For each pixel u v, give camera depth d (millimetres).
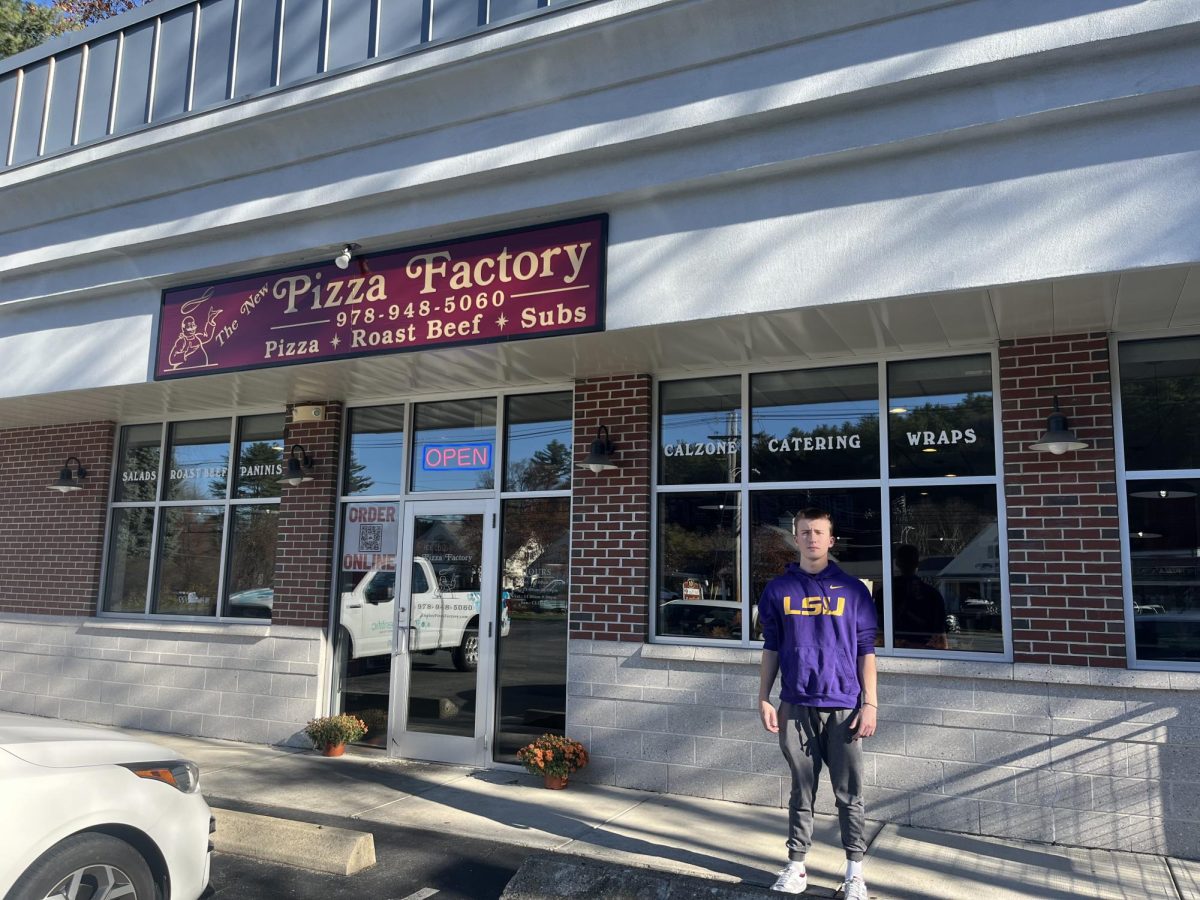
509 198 6922
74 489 10789
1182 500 6152
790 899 4867
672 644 7500
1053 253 5223
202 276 8367
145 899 4215
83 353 8953
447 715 8352
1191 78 4977
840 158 5840
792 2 5801
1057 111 5230
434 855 5863
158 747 4684
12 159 9805
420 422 9031
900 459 6992
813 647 5102
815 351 7082
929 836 6137
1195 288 5406
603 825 6402
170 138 8055
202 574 10133
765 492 7418
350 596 9102
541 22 6543
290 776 7762
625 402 7855
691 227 6328
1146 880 5332
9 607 11086
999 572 6562
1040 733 6102
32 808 3852
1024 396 6484
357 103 7254
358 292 7605
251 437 10070
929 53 5516
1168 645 6074
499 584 8352
